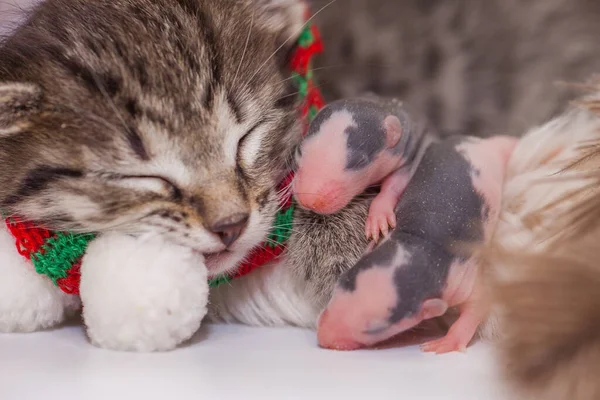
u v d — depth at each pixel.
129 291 0.25
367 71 0.36
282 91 0.28
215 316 0.28
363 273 0.25
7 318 0.26
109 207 0.26
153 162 0.26
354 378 0.24
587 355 0.20
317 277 0.27
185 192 0.26
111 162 0.26
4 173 0.26
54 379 0.24
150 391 0.23
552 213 0.22
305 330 0.28
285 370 0.24
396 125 0.27
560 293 0.20
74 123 0.26
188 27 0.27
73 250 0.26
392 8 0.36
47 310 0.27
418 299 0.25
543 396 0.20
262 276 0.28
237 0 0.29
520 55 0.35
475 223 0.26
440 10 0.36
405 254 0.25
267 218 0.27
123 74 0.26
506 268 0.20
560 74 0.35
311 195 0.26
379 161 0.27
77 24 0.27
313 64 0.34
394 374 0.24
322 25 0.36
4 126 0.26
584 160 0.23
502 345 0.20
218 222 0.26
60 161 0.26
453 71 0.35
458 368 0.24
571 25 0.36
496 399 0.21
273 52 0.29
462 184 0.26
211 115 0.26
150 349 0.25
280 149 0.28
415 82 0.35
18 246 0.26
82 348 0.26
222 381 0.23
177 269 0.25
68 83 0.26
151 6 0.28
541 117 0.34
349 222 0.27
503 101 0.35
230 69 0.27
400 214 0.26
